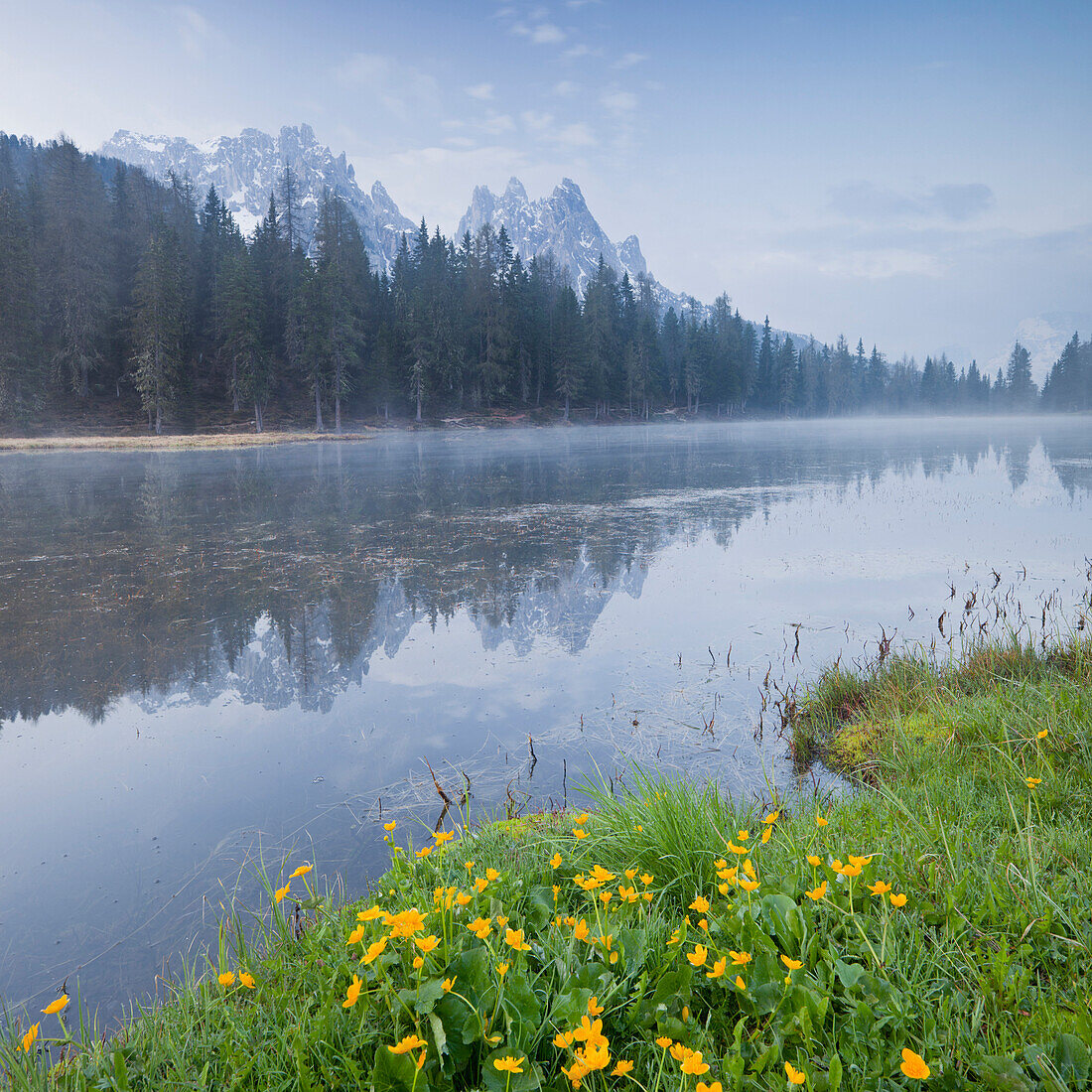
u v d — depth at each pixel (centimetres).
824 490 2156
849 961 203
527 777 489
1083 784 318
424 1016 177
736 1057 162
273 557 1298
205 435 5466
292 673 726
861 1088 155
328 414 6500
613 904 246
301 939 263
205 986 229
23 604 993
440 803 458
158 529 1623
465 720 599
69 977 308
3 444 4262
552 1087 165
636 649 767
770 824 305
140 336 5184
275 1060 183
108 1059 190
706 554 1248
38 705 652
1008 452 3722
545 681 683
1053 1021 165
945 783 367
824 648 744
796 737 538
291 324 6391
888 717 533
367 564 1232
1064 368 13288
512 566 1199
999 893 222
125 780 504
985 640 693
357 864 390
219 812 457
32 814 460
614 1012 188
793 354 11381
